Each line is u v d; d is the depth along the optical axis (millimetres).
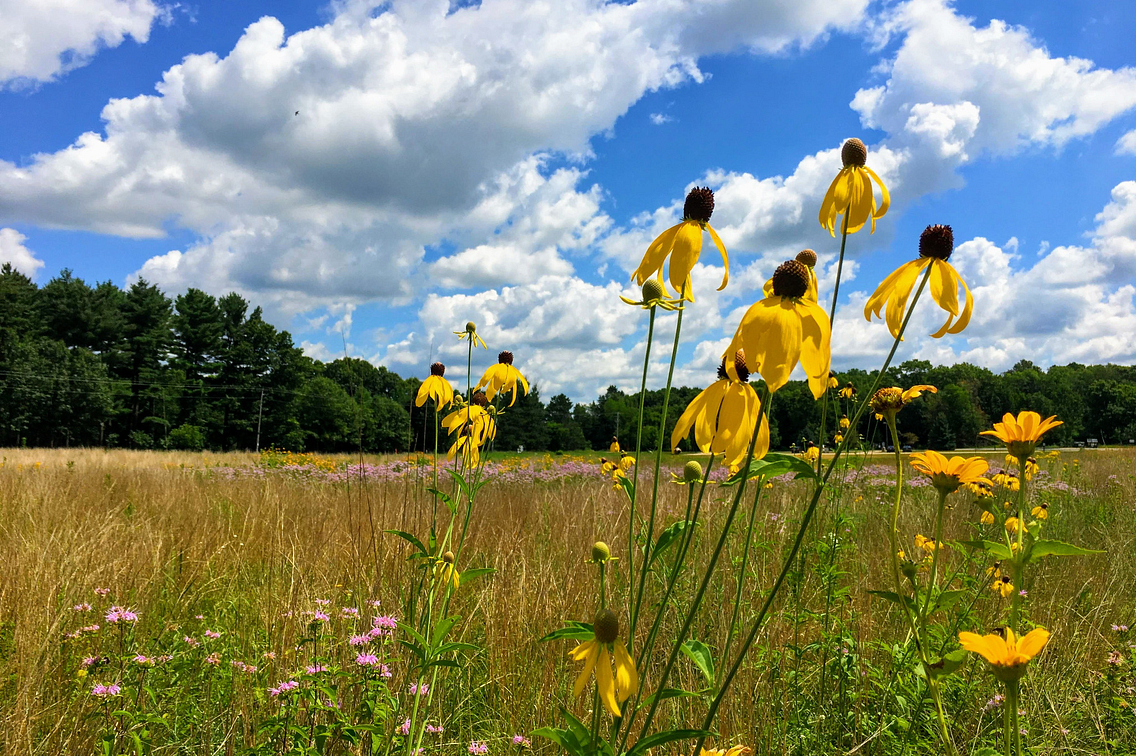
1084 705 2744
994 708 2668
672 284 1644
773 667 2855
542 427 32344
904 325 1326
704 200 1688
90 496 8133
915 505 6125
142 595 3887
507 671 3285
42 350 46156
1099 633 3402
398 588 3766
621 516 5355
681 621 3445
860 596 3738
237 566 4668
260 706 2514
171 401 49000
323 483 11180
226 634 3297
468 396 3311
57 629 3053
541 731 1366
